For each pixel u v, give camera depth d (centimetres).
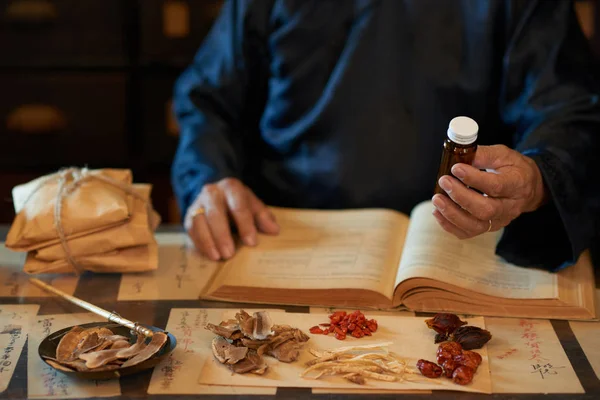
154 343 95
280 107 157
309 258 121
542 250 119
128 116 234
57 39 225
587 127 130
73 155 236
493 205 104
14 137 233
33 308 110
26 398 89
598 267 124
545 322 107
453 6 146
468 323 106
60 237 116
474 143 103
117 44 227
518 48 141
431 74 147
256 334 97
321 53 153
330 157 152
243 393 90
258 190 163
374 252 120
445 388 91
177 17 226
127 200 122
